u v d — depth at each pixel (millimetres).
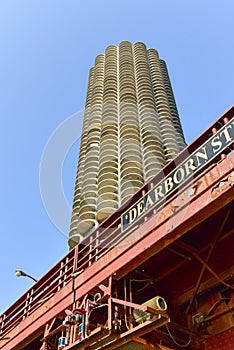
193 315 9578
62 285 11352
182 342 9188
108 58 74750
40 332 11102
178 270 10109
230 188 7012
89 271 10102
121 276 9133
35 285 13227
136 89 62750
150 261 9938
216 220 8828
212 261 9477
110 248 9781
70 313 9594
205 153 8234
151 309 7613
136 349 8516
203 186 7754
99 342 8414
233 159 7340
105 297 8977
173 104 62594
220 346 8734
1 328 13641
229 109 8352
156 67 70562
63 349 9008
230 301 9031
